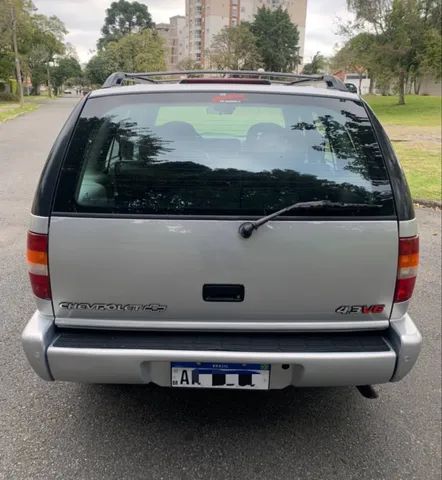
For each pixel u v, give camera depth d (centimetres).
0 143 1455
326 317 239
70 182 230
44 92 8631
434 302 459
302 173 240
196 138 250
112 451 260
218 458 259
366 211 231
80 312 236
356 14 3834
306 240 228
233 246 228
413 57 3853
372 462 261
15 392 305
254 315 236
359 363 230
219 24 9938
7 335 369
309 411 301
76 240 227
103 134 246
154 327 237
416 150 1571
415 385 331
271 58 7638
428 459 264
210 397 310
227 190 233
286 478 247
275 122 259
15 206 746
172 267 229
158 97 261
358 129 253
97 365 229
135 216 226
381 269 234
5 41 3591
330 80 308
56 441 266
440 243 639
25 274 488
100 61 5838
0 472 243
